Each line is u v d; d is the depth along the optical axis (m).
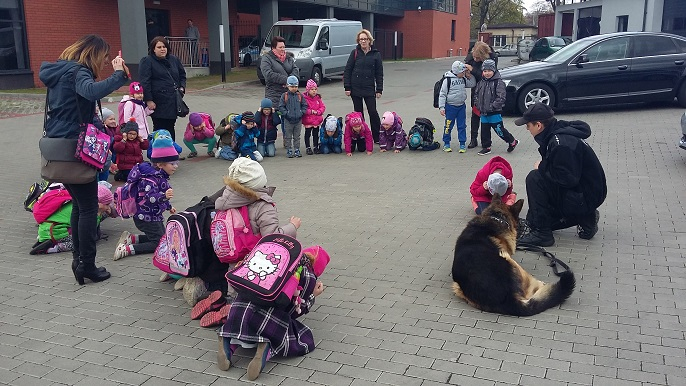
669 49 13.32
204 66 26.67
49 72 4.52
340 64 23.91
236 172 3.98
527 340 3.89
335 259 5.42
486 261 4.34
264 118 10.03
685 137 8.66
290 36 22.75
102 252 5.75
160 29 26.61
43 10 21.06
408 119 13.67
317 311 4.38
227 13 25.95
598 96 13.23
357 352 3.80
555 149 5.36
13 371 3.65
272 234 3.81
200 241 4.35
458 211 6.81
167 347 3.93
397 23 47.09
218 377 3.56
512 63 37.19
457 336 3.97
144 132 8.64
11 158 10.30
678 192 7.27
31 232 6.39
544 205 5.55
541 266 5.13
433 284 4.84
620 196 7.15
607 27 28.62
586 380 3.42
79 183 4.60
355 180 8.43
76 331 4.16
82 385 3.49
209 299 4.31
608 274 4.91
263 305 3.56
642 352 3.71
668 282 4.73
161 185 5.56
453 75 9.80
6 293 4.81
